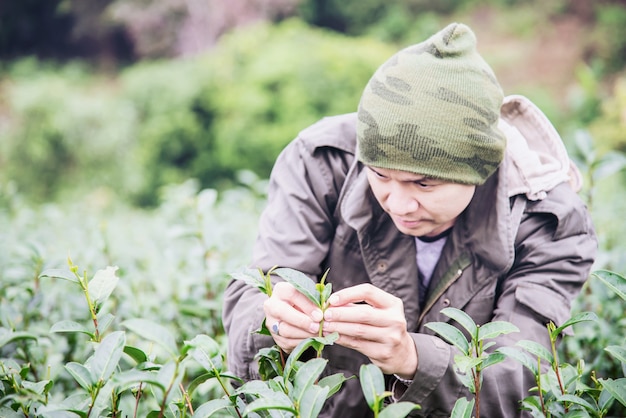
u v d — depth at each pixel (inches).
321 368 34.0
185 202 80.7
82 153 430.6
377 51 476.1
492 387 42.3
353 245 52.1
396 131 42.9
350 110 421.4
